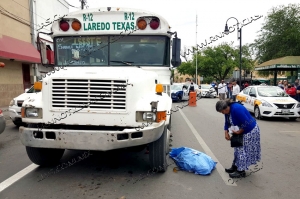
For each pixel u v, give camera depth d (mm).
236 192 3777
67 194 3635
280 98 11289
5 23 14633
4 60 14836
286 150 6141
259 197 3637
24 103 3979
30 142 3844
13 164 4895
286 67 18531
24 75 17188
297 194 3750
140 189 3818
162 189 3826
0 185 3922
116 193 3682
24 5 16719
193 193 3715
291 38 24641
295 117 11188
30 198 3506
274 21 26656
